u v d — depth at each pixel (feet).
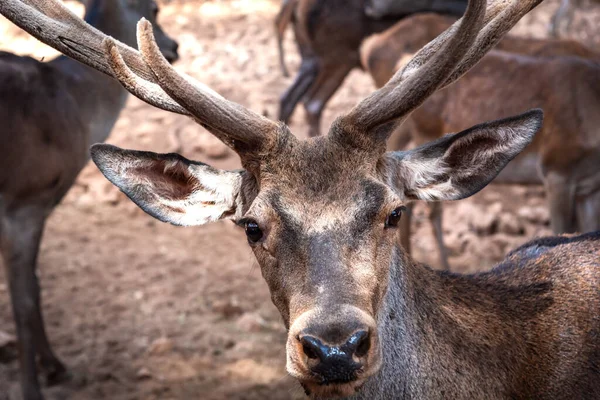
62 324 27.09
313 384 11.89
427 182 14.57
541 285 15.39
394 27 32.83
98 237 32.96
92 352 25.71
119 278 29.99
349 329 11.51
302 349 11.69
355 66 38.99
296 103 40.16
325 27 38.24
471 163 14.48
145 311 28.09
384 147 13.74
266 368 25.13
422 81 13.00
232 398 23.62
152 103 14.29
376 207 12.89
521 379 14.53
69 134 24.57
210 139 40.06
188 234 33.73
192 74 48.70
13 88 23.25
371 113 13.29
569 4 46.65
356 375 11.65
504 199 35.83
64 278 29.78
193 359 25.54
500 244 32.40
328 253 12.46
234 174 14.70
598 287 15.35
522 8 14.40
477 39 14.46
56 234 32.96
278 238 12.92
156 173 14.85
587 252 15.92
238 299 28.99
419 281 14.53
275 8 59.98
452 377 14.14
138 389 24.00
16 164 22.84
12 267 22.91
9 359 25.21
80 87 25.68
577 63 28.53
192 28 55.67
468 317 14.56
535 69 28.78
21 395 23.32
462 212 34.27
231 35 54.49
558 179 28.71
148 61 13.16
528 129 13.92
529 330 14.84
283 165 13.29
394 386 13.97
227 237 33.63
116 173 14.57
